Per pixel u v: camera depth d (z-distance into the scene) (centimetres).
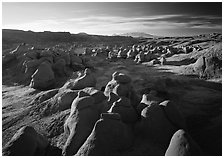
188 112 862
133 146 602
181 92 1148
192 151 471
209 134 661
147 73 1834
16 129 891
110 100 842
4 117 1016
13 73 1988
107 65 2345
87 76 1236
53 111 994
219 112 836
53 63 1977
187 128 710
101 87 1359
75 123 718
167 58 2727
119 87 953
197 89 1202
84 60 2377
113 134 588
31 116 999
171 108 677
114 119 621
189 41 4950
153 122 645
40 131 842
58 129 831
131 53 3094
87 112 756
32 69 1845
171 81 1330
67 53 2134
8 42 5581
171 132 630
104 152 562
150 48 4091
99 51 3484
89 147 573
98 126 600
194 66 1720
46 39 7319
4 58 2258
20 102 1218
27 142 613
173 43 5416
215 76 1434
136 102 908
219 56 1589
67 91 1119
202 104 943
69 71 1897
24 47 2492
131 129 670
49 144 732
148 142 613
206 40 4541
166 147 593
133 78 1603
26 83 1712
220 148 590
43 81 1495
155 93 1116
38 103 1147
